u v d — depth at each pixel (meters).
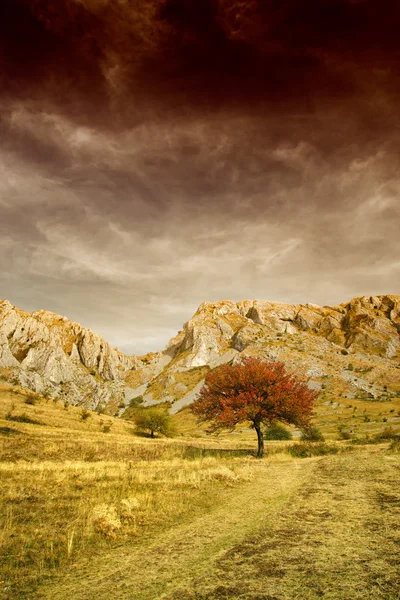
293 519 6.81
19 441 27.05
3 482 11.36
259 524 6.61
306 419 26.58
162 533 6.37
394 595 3.11
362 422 110.25
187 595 3.62
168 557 5.02
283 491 10.30
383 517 6.35
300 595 3.34
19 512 7.81
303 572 3.98
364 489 9.56
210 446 32.81
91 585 4.14
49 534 6.30
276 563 4.39
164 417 78.12
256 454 25.69
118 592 3.88
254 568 4.28
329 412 136.88
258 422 25.59
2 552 5.38
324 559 4.37
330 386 176.62
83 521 7.16
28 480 11.88
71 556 5.22
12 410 78.00
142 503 8.77
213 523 6.91
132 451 26.55
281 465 18.08
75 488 10.79
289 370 197.62
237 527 6.50
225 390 27.06
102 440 36.12
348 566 4.04
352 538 5.21
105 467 16.16
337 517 6.67
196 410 27.59
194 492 10.38
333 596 3.23
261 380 25.64
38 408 88.06
